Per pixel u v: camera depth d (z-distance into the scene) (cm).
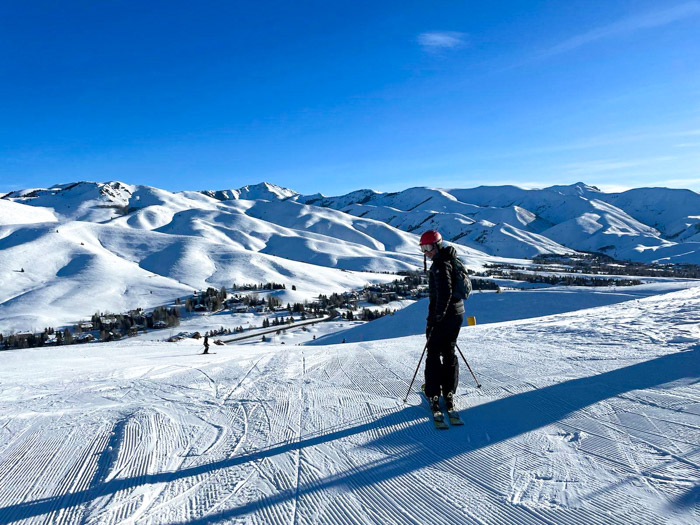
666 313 895
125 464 312
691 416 333
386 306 13188
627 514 220
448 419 371
